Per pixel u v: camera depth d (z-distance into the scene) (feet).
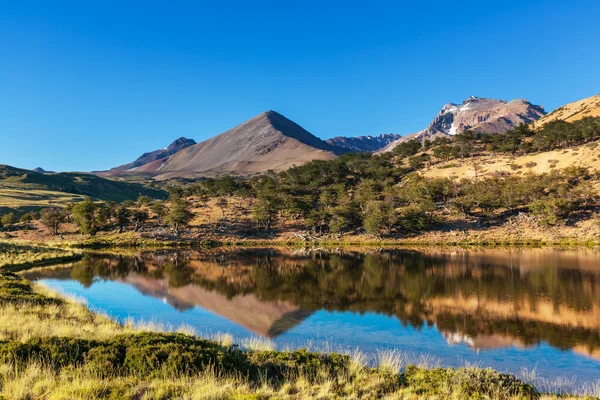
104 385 40.42
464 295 124.57
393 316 101.24
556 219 305.94
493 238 303.48
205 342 56.70
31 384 39.55
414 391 45.24
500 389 45.34
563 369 65.46
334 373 51.60
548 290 129.49
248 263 219.61
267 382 46.68
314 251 284.61
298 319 99.76
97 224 375.86
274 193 441.68
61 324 68.54
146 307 114.21
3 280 114.62
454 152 566.77
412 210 348.59
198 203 479.82
